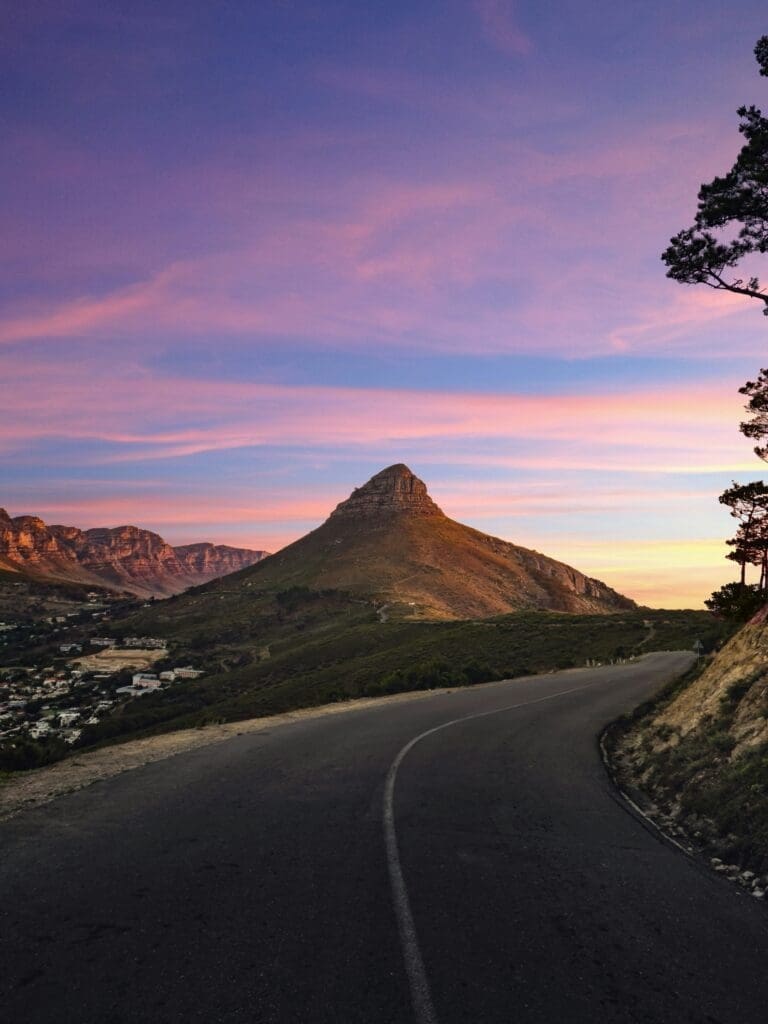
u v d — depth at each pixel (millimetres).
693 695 13750
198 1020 3068
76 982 3402
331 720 16047
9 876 4996
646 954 4027
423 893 4867
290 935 4043
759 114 14555
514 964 3779
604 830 7047
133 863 5344
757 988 3650
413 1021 3102
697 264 15953
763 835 6199
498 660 53562
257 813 7066
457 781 9172
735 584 23250
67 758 11094
